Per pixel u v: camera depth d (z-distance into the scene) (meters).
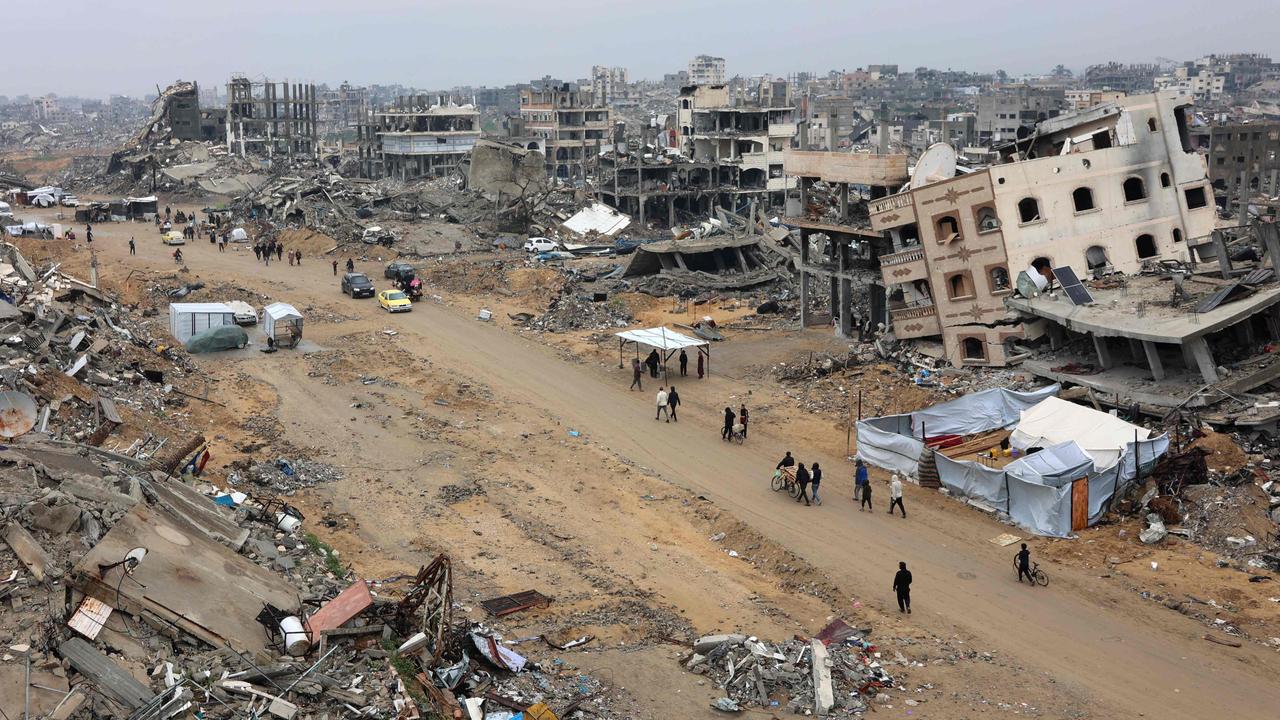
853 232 59.72
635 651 27.69
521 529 36.78
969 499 39.41
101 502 26.00
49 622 21.44
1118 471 37.28
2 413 31.48
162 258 97.12
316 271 92.12
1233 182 126.12
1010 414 45.56
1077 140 56.81
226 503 33.00
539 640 27.94
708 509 38.78
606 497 40.16
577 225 114.62
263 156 184.88
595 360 61.59
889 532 36.75
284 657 22.91
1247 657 28.08
